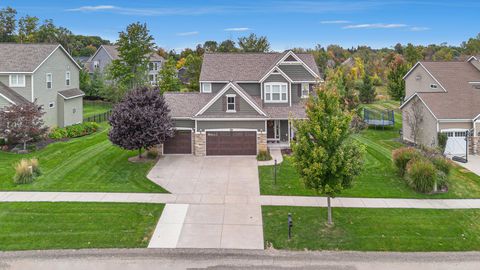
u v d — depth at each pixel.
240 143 31.58
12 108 31.19
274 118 33.25
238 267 15.09
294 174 26.28
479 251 16.30
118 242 16.75
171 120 30.53
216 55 38.81
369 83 59.84
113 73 62.12
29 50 38.94
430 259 15.70
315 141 17.94
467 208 20.62
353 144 17.98
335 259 15.71
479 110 32.12
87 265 15.07
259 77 35.94
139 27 61.69
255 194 22.59
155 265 15.15
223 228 18.20
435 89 38.56
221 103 31.34
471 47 92.31
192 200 21.55
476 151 31.89
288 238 17.27
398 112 51.94
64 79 42.72
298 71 35.72
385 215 19.64
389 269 14.99
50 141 35.72
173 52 116.25
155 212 19.81
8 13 86.31
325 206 20.83
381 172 26.73
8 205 20.28
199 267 15.05
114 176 25.61
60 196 21.73
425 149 27.30
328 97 17.86
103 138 37.56
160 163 29.09
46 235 17.17
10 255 15.62
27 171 24.03
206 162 29.59
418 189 23.08
